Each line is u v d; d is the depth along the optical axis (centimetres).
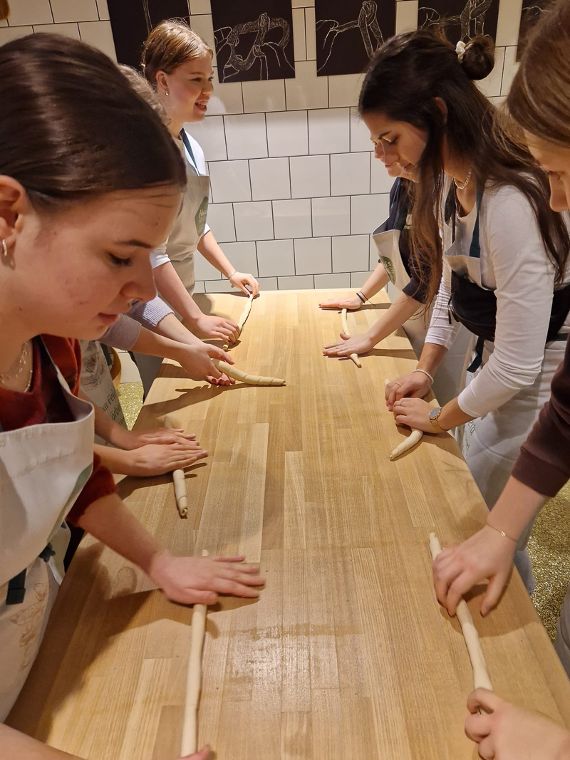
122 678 63
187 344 131
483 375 99
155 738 57
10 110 42
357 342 142
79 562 80
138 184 45
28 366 62
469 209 104
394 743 56
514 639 66
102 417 105
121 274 49
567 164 49
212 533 84
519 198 89
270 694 61
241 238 256
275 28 212
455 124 94
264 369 135
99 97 44
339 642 66
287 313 168
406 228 147
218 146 236
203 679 63
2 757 47
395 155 107
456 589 70
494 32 212
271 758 55
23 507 54
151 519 88
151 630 69
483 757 53
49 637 69
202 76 147
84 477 64
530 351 95
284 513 88
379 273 171
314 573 76
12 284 47
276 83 222
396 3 208
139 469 97
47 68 44
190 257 183
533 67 46
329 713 59
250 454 103
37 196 43
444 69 93
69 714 60
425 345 133
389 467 97
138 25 214
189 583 73
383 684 61
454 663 63
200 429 112
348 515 86
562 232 90
